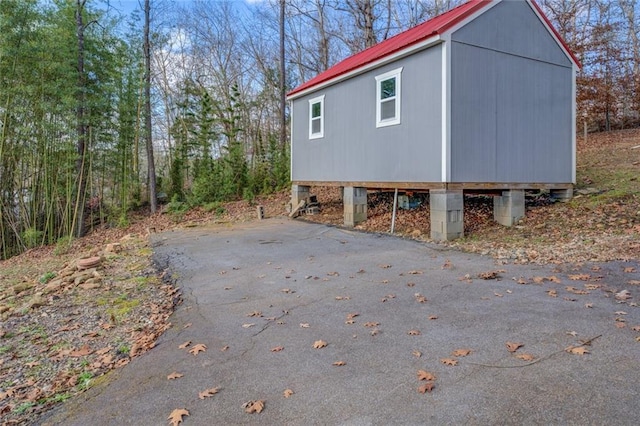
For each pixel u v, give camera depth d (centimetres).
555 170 916
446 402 247
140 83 1466
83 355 363
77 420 258
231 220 1241
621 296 417
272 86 2030
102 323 439
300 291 505
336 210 1232
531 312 388
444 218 757
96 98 1277
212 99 1817
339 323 392
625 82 1606
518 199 848
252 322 407
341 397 261
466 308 411
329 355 323
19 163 1255
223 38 2134
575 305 400
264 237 916
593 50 1611
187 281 575
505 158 828
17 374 336
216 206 1434
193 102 1834
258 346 349
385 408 245
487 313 394
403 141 845
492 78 804
